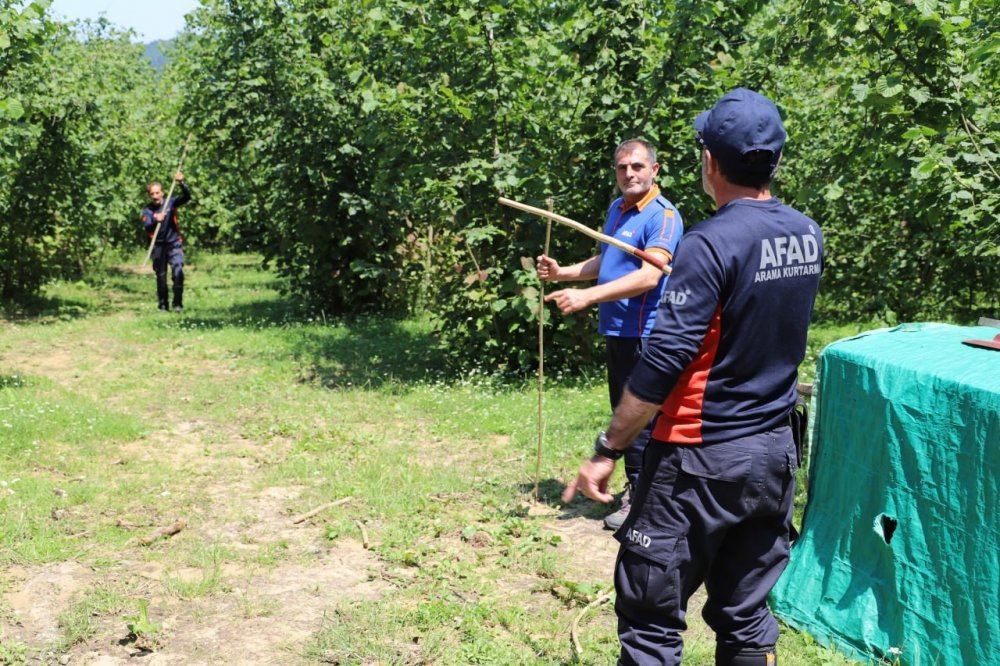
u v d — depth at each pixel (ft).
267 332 38.24
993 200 19.74
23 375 28.84
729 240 7.95
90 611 12.87
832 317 42.47
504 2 27.37
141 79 71.82
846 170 21.99
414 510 16.98
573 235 28.19
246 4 39.78
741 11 27.86
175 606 13.15
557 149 28.22
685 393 8.24
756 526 8.63
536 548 15.23
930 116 20.18
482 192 28.19
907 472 10.31
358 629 12.34
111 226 62.28
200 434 22.72
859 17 19.81
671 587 8.43
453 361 31.65
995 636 9.32
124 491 18.04
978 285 37.73
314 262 42.68
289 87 40.29
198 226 72.43
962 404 9.66
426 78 28.25
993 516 9.34
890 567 10.57
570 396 26.20
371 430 23.08
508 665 11.40
